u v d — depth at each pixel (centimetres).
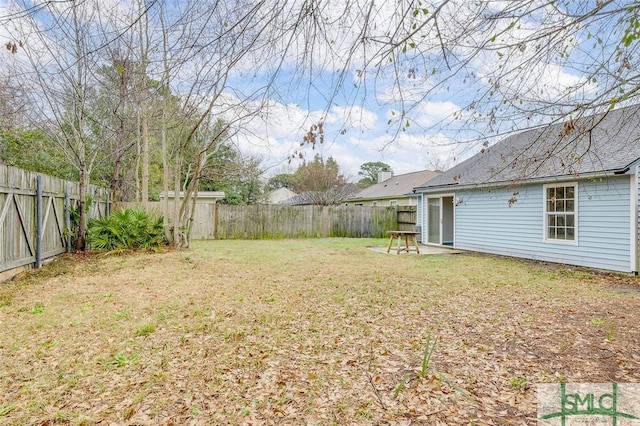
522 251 979
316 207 1716
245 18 226
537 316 447
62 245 884
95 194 1100
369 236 1784
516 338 373
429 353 328
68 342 354
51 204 810
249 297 531
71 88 857
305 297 534
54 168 1327
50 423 229
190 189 1077
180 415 239
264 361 319
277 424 231
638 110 344
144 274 698
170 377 288
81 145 923
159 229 1072
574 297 547
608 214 780
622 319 433
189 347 347
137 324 406
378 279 668
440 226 1321
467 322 424
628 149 748
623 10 227
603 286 632
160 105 969
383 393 267
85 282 620
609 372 297
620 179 756
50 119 887
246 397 262
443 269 792
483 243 1108
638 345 350
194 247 1180
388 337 376
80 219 939
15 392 264
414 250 1166
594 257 807
